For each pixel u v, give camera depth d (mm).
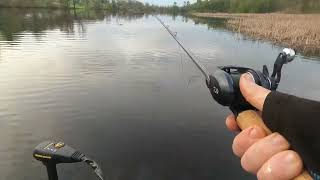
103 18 62062
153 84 13172
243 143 971
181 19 63375
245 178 6488
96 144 7891
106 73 15164
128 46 24078
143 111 9977
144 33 33906
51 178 1962
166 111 9945
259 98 995
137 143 7840
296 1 76625
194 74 14812
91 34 31750
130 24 47312
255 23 44219
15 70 15758
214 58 19828
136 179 6438
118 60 18469
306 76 15109
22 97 11602
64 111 10180
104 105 10633
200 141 7941
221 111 9859
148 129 8656
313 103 780
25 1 85375
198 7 116250
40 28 36469
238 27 41500
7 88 12727
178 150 7520
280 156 836
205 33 35094
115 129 8719
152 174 6613
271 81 1219
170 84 13133
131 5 80688
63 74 14906
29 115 9945
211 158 7180
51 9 89125
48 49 22312
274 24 38844
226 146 7699
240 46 24781
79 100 11219
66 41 26359
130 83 13422
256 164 895
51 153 1873
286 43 25250
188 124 8938
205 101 10812
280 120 834
